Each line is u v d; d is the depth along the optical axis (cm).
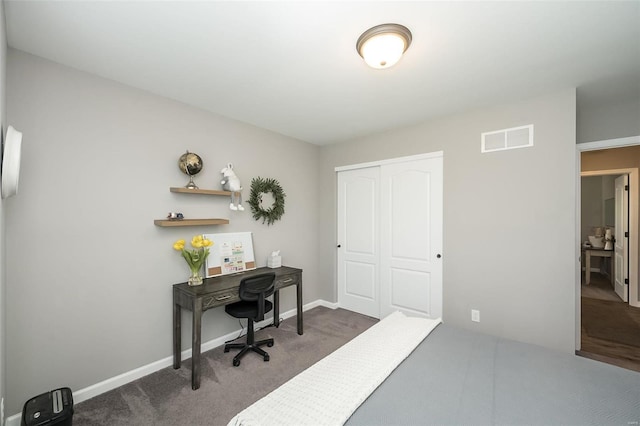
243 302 270
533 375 124
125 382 216
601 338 292
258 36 163
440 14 144
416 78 212
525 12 143
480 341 160
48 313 184
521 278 250
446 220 292
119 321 215
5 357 168
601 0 134
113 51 177
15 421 171
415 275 318
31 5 135
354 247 380
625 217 409
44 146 183
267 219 333
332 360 139
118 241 215
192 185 252
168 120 245
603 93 238
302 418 99
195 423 175
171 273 246
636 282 389
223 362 248
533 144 244
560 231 232
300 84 222
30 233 178
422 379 122
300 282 311
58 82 189
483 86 225
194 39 166
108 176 211
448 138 291
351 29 157
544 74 207
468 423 97
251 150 316
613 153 400
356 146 371
